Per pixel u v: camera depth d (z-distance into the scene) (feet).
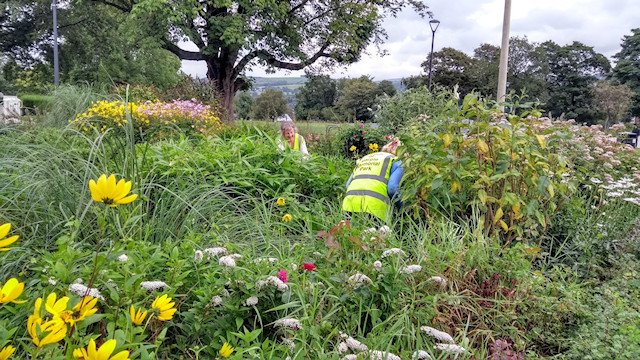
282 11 71.15
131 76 115.03
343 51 79.56
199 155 16.99
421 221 14.01
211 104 53.06
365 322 9.02
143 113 28.91
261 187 17.01
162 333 6.56
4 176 12.16
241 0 69.46
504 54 41.32
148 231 10.59
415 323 9.32
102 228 6.08
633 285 12.64
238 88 80.38
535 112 14.33
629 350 9.00
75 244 9.35
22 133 17.15
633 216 17.92
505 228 13.78
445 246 11.97
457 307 9.96
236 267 8.39
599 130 25.89
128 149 12.64
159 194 13.08
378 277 9.57
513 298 10.84
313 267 9.50
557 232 15.65
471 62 185.68
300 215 14.34
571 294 11.28
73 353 4.83
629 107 202.80
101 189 5.10
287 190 16.38
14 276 9.06
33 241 10.13
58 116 31.68
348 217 14.60
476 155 14.19
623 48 229.04
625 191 18.43
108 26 117.60
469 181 14.62
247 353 7.46
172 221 11.89
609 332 10.00
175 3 65.05
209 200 13.05
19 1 102.58
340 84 156.46
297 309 8.30
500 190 14.19
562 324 10.68
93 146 11.63
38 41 123.03
